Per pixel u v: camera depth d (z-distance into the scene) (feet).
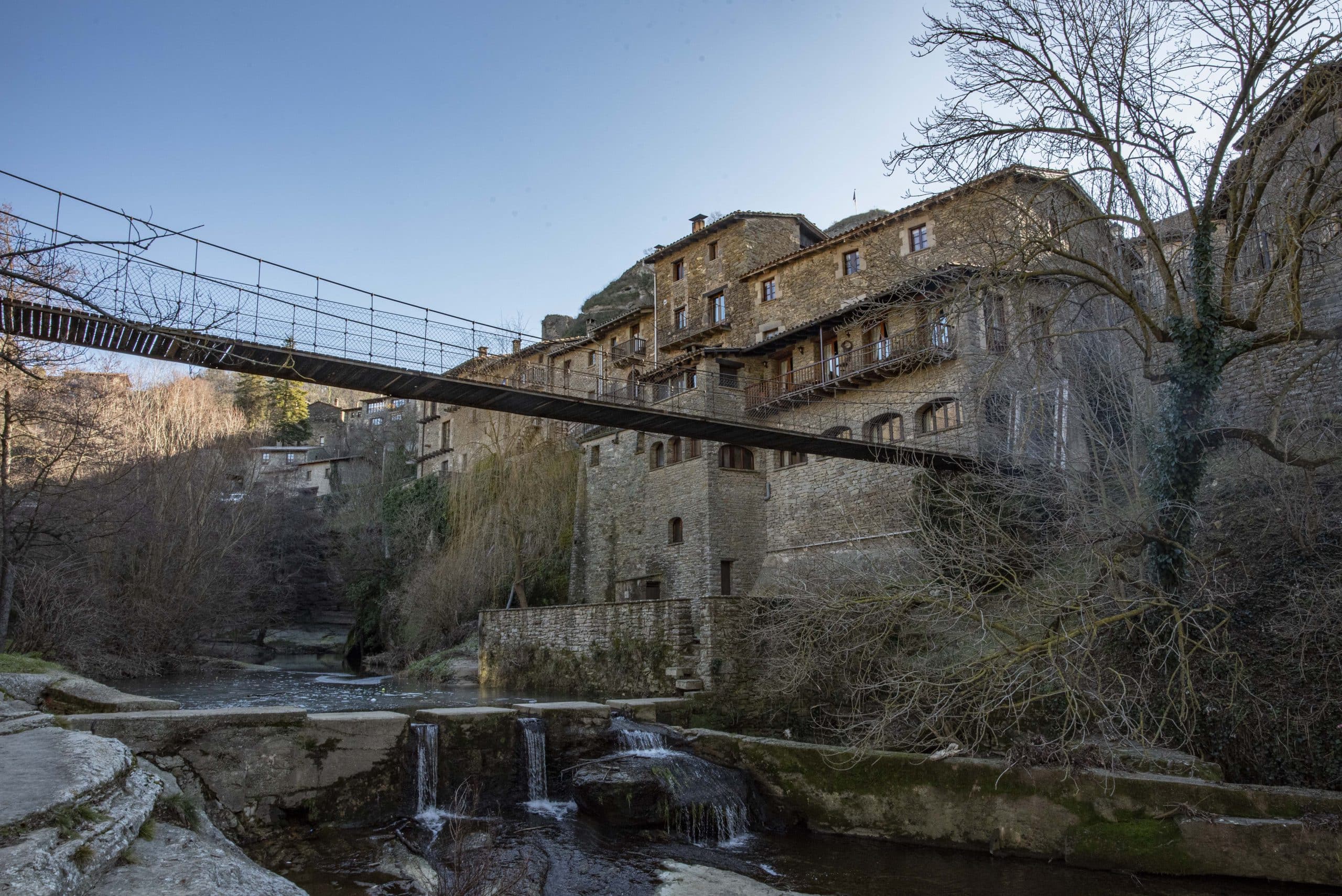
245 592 127.44
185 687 84.94
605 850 33.94
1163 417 44.65
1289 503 43.93
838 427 93.45
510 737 40.68
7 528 73.41
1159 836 30.53
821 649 54.54
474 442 167.02
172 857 16.05
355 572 157.58
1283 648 39.19
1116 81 44.68
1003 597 51.67
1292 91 41.22
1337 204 39.27
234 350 42.78
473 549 120.06
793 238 127.75
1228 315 42.22
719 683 61.62
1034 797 33.06
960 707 42.93
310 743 33.83
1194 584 42.55
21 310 37.19
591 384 152.66
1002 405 69.67
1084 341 61.46
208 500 116.78
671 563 106.11
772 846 35.88
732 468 104.06
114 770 17.80
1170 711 39.45
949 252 90.27
